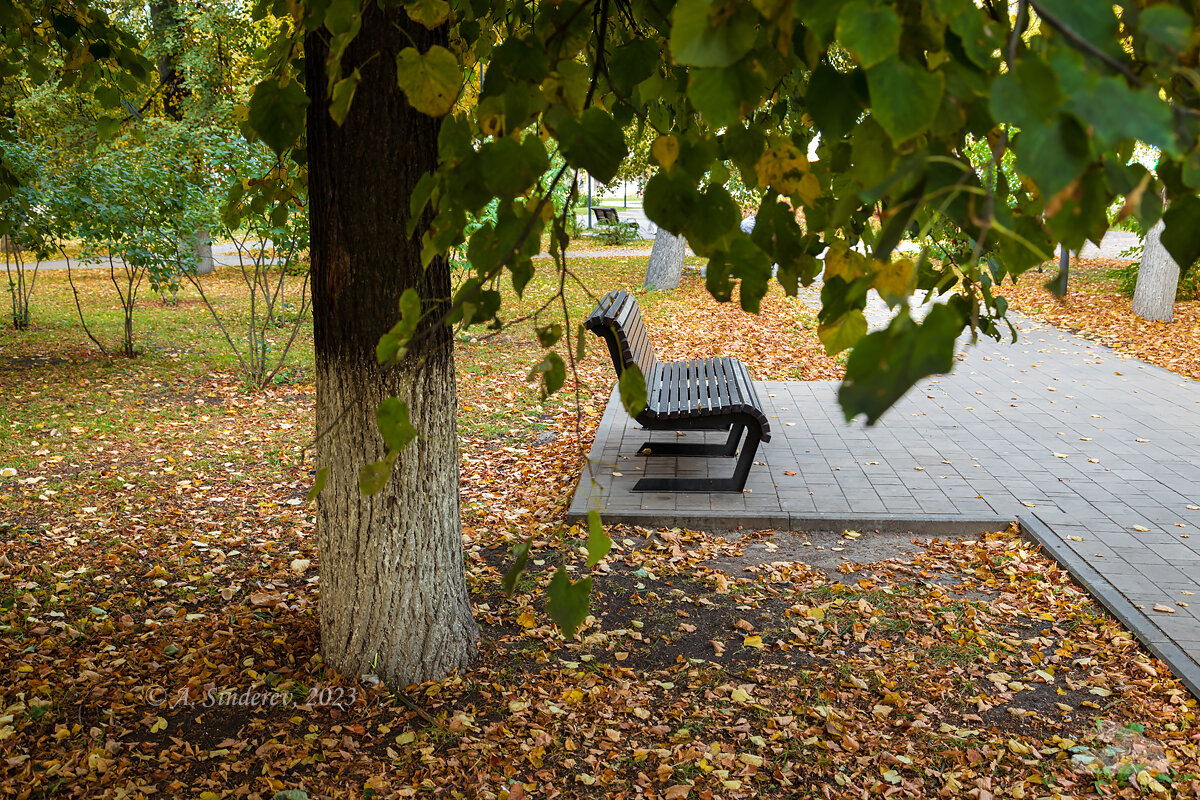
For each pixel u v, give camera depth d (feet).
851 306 4.13
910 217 3.07
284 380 34.22
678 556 16.92
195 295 61.16
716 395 20.27
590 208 107.65
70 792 10.21
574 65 4.74
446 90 4.58
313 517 19.76
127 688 12.50
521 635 13.96
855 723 11.64
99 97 13.97
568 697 12.16
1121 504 18.98
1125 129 2.47
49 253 37.37
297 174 11.85
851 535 18.01
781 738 11.35
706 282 4.71
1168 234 3.50
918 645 13.64
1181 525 17.75
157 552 17.72
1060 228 2.90
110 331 45.52
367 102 10.04
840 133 3.67
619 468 21.91
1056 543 16.90
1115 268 67.31
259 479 22.43
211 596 15.80
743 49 3.29
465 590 13.00
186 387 32.94
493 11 9.02
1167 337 39.45
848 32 2.78
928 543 17.63
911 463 22.09
